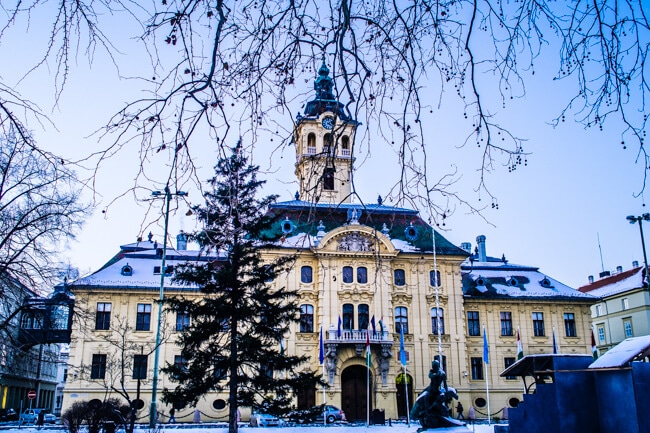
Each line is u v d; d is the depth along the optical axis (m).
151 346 55.56
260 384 33.44
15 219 25.83
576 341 63.06
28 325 42.94
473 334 61.62
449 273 60.69
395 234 60.72
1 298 27.25
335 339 55.00
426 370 57.72
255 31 5.70
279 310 34.59
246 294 34.78
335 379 55.12
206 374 34.00
